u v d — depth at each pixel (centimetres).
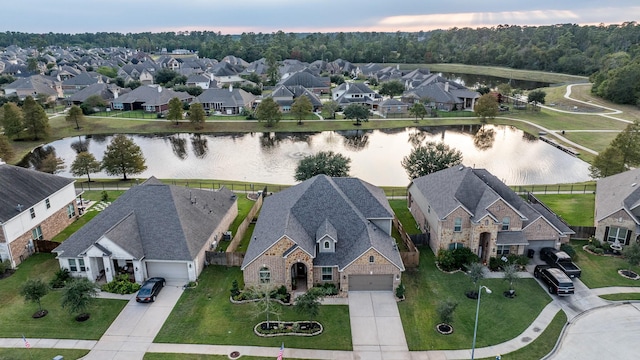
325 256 4084
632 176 5347
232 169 8506
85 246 4197
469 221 4534
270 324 3578
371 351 3316
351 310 3809
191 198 4906
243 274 4166
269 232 4191
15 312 3762
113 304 3859
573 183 7431
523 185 7381
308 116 13075
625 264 4559
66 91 17175
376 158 9231
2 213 4381
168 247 4184
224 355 3256
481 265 4128
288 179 7862
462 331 3547
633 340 3444
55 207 5203
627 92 14025
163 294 4019
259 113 11806
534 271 4384
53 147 10381
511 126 12188
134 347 3334
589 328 3591
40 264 4559
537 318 3706
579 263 4578
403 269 3994
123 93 15075
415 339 3447
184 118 12725
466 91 14525
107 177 7944
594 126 11644
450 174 5162
